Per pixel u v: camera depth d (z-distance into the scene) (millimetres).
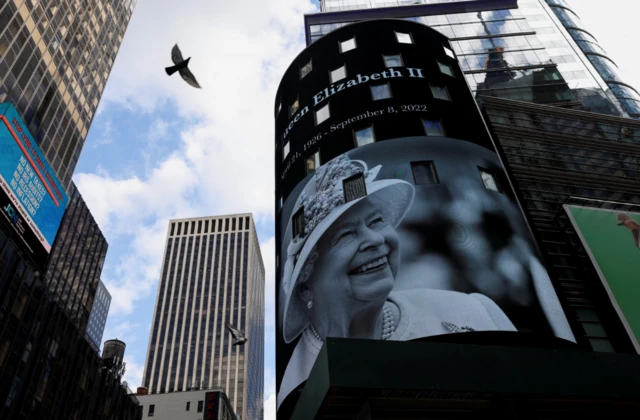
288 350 27891
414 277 25578
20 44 64375
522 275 26250
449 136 32438
